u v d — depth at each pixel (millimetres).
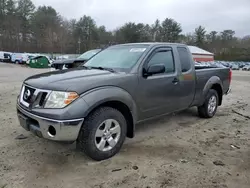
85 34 78562
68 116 2902
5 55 40312
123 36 76312
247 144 4156
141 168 3201
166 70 4262
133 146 3922
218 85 5781
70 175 2992
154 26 81625
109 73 3572
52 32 70812
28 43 73000
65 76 3363
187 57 4797
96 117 3188
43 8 78000
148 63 3928
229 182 2932
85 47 76375
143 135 4457
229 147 3998
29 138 4113
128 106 3551
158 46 4207
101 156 3338
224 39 84375
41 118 2971
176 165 3309
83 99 3021
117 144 3512
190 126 5082
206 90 5266
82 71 3727
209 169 3225
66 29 74688
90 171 3094
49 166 3197
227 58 76250
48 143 3916
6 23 70125
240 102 8172
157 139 4270
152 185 2824
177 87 4402
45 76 3477
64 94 2959
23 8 73500
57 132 2906
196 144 4086
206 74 5270
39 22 72562
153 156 3566
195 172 3137
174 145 4012
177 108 4578
